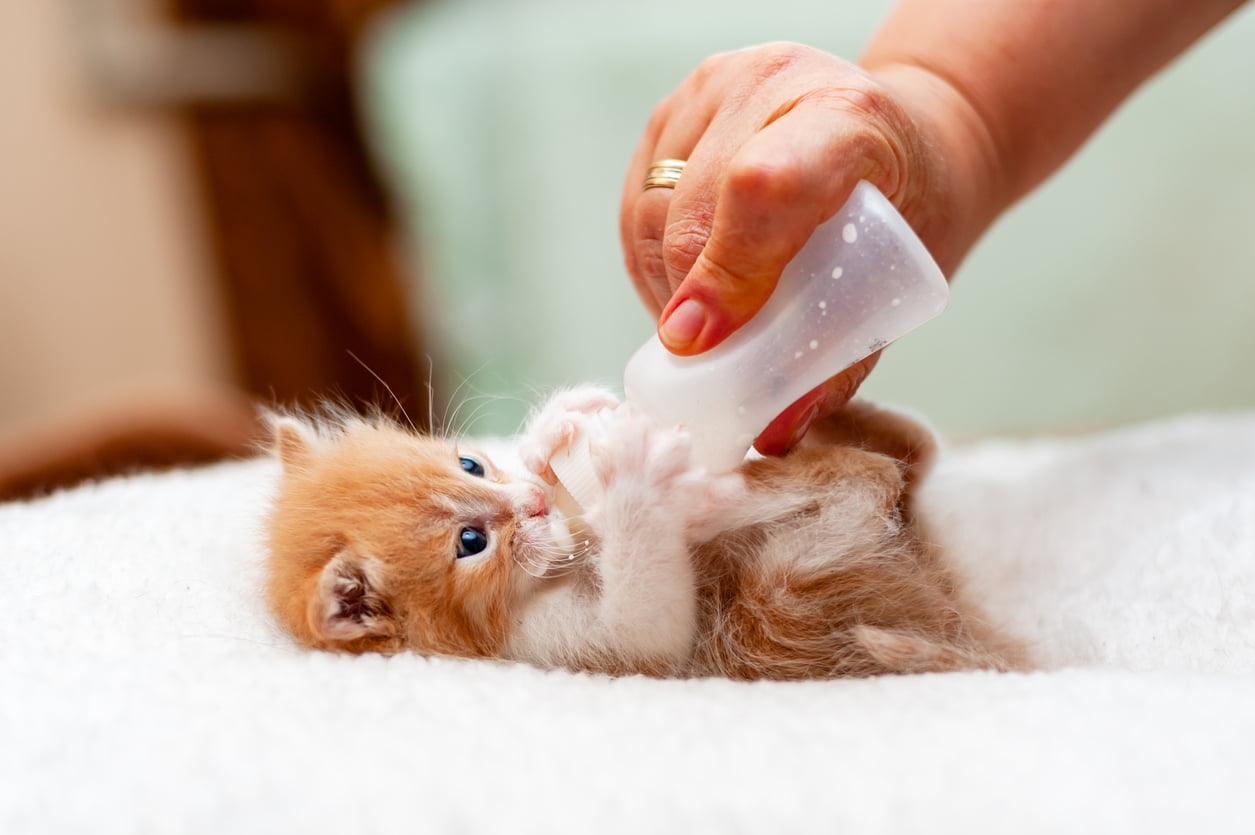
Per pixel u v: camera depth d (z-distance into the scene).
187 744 0.47
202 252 1.56
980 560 0.63
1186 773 0.45
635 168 0.59
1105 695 0.48
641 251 0.58
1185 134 1.08
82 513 0.65
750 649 0.57
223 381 1.59
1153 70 0.66
